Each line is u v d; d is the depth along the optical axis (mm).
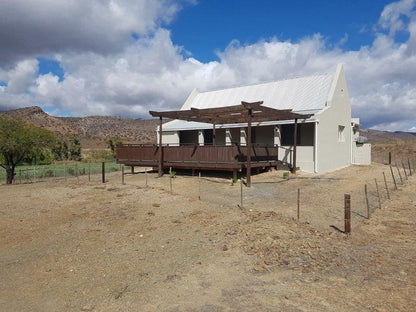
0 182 17156
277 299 3793
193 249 5707
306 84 20766
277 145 17984
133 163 18219
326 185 12922
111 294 4051
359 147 23484
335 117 19031
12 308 3779
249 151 12500
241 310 3533
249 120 12406
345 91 20766
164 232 6777
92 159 41031
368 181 14023
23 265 5180
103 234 6754
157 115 15773
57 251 5797
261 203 9453
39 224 7602
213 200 9953
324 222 7387
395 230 6812
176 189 12281
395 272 4578
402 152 37344
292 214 8062
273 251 5422
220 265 4941
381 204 9383
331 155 18547
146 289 4160
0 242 6359
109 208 9070
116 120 115250
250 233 6352
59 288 4297
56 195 11297
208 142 22625
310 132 17500
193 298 3869
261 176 15336
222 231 6660
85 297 3996
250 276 4520
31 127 17078
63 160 40312
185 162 15648
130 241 6266
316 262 4980
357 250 5539
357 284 4191
